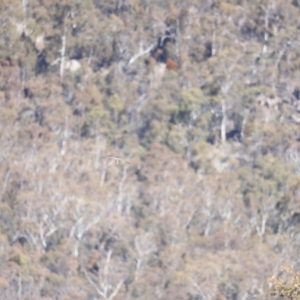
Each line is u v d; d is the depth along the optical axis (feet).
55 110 476.95
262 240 403.34
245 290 366.63
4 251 387.34
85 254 397.80
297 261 391.24
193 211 422.41
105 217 414.00
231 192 437.17
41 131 460.55
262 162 463.01
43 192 419.13
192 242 403.54
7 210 404.57
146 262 396.37
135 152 461.37
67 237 402.11
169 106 492.95
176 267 387.34
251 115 501.15
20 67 501.15
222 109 497.46
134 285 382.42
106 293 382.63
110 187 431.84
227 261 382.83
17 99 483.10
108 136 469.57
